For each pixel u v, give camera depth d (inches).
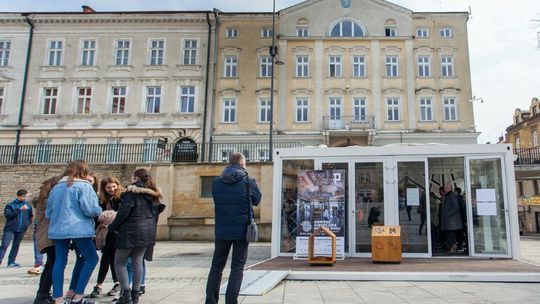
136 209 229.9
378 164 453.4
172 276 354.6
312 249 383.9
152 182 244.1
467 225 434.3
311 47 1305.4
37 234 244.2
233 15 1325.0
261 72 1304.1
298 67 1310.3
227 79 1288.1
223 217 211.2
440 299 255.1
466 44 1286.9
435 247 454.9
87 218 228.2
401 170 448.8
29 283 316.8
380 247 392.8
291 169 464.1
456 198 437.4
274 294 272.8
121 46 1317.7
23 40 1316.4
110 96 1285.7
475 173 438.0
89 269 226.5
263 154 937.5
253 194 215.9
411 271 336.8
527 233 1457.9
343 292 279.3
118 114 1262.3
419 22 1306.6
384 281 321.4
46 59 1307.8
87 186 231.0
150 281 328.8
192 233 741.3
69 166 237.0
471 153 437.4
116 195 274.8
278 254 450.0
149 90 1293.1
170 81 1282.0
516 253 417.4
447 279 318.7
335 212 432.8
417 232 435.8
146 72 1291.8
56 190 228.1
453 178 450.6
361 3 1326.3
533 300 250.8
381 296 265.3
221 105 1277.1
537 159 1044.5
